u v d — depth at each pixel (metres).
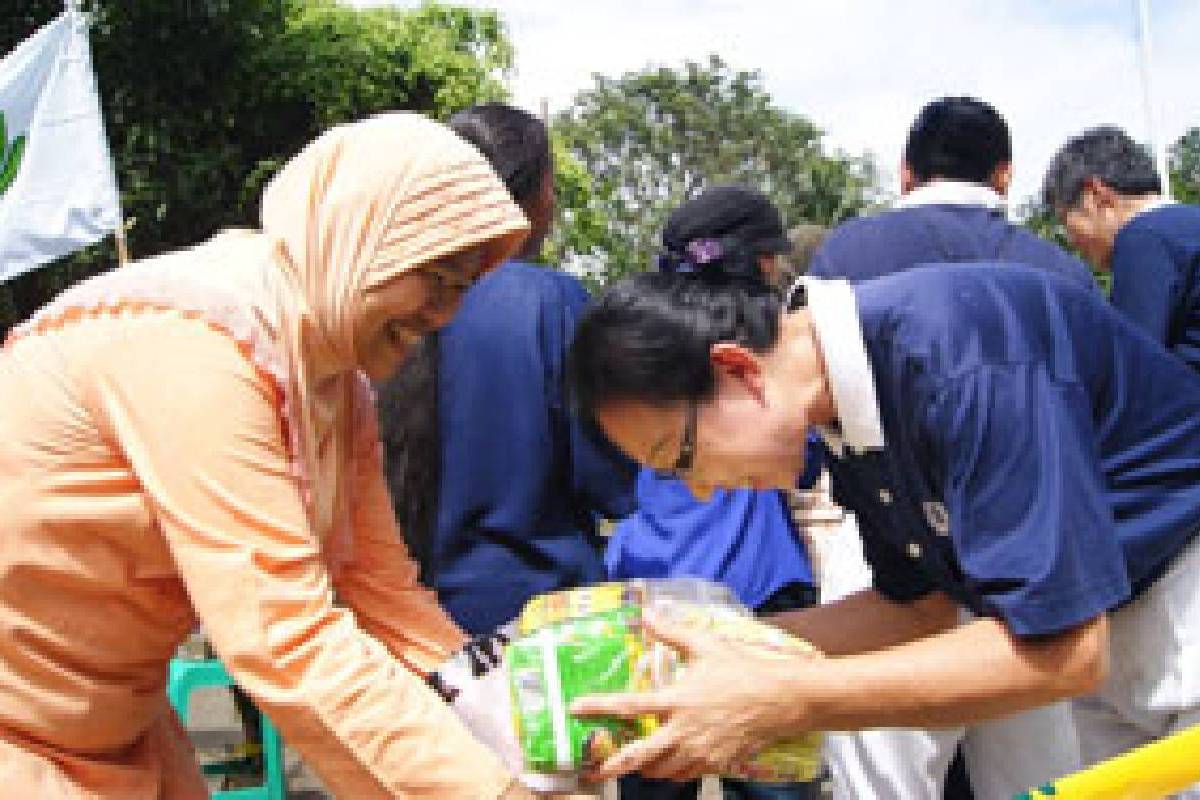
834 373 1.88
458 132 2.99
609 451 2.96
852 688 1.78
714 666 1.80
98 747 1.90
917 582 2.30
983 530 1.81
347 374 2.12
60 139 6.68
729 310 1.87
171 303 1.74
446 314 1.91
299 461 1.79
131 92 14.45
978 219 3.08
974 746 2.81
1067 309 2.05
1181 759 1.96
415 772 1.73
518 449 2.94
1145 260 3.51
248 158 15.79
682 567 3.38
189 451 1.70
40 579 1.77
